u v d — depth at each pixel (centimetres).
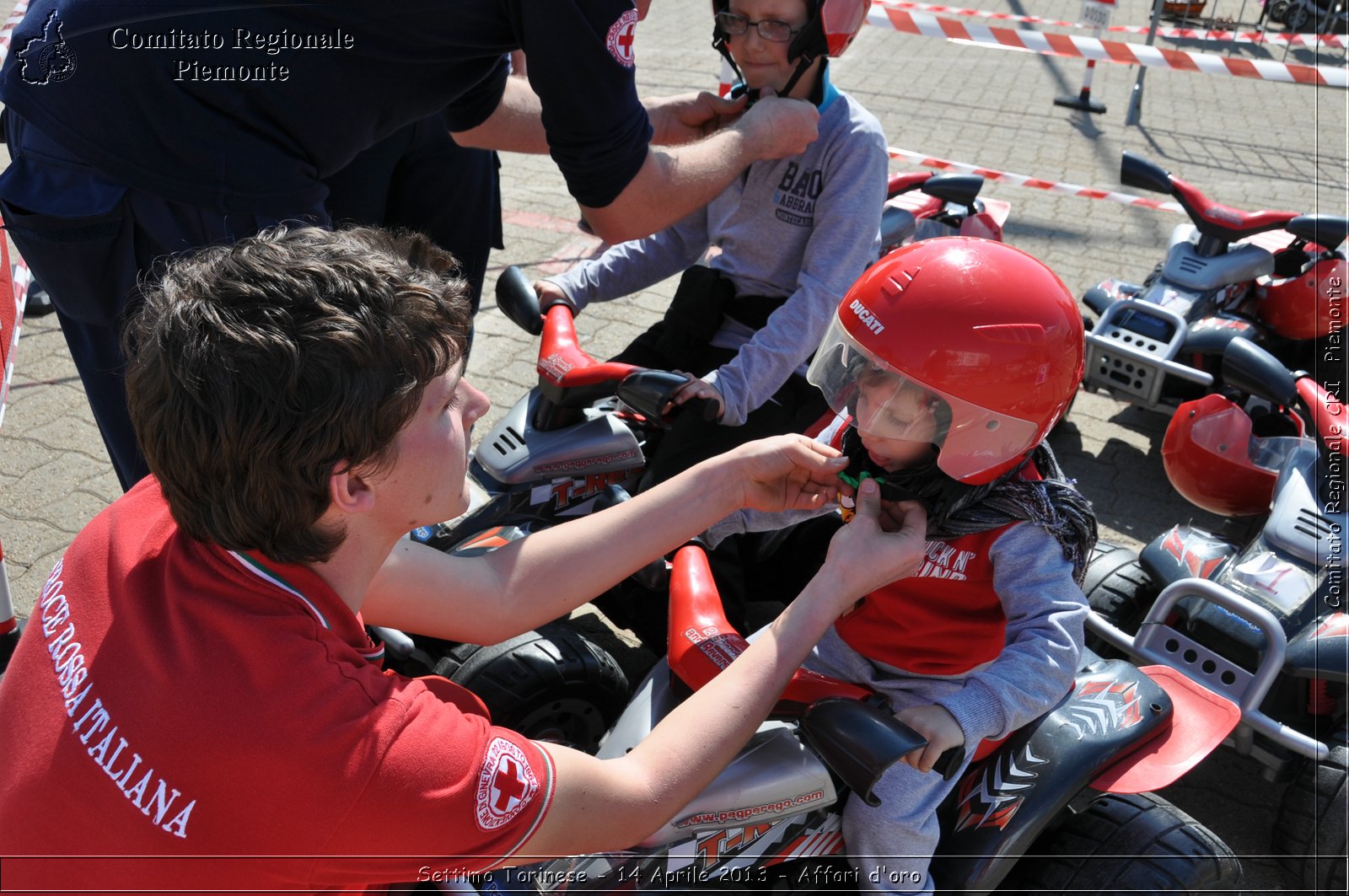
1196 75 969
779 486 165
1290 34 1095
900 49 984
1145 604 275
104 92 168
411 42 175
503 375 413
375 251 103
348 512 101
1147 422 425
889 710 178
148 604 104
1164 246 566
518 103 252
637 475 261
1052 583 165
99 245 180
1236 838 247
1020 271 154
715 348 267
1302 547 253
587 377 229
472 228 315
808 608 135
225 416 92
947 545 172
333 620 108
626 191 200
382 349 95
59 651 106
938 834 172
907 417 155
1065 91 878
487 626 148
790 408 251
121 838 99
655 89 772
